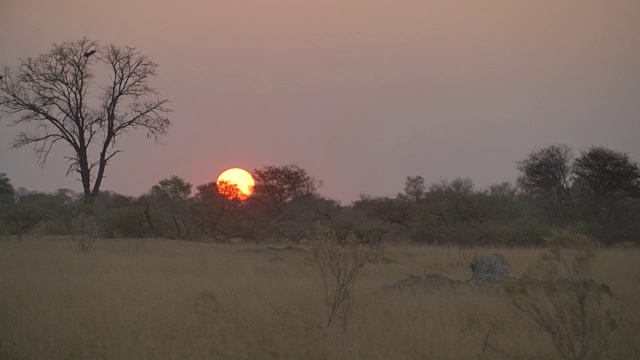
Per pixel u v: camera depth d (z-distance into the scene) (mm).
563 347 22578
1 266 49719
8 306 29156
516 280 23859
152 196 199000
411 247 85562
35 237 95875
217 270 49250
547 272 23266
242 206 115625
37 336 23500
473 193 119125
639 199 113375
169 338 24422
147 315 27578
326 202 178375
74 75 122062
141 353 21969
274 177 158625
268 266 52656
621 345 23344
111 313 27812
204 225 109125
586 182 135250
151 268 50156
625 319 27031
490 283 38844
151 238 95562
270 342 24047
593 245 23031
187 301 31578
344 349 22703
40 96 121312
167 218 103750
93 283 38250
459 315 28672
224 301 31531
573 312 22828
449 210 111812
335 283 38781
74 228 107562
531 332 25641
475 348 23344
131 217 101312
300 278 43625
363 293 35156
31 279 40250
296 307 30156
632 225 100062
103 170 125812
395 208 138375
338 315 28500
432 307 30031
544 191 147000
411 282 39906
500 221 101438
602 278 44844
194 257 61594
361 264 30734
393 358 22000
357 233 89188
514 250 75375
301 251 69312
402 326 25984
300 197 162125
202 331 25203
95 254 62500
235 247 79062
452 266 58625
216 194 120125
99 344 22578
